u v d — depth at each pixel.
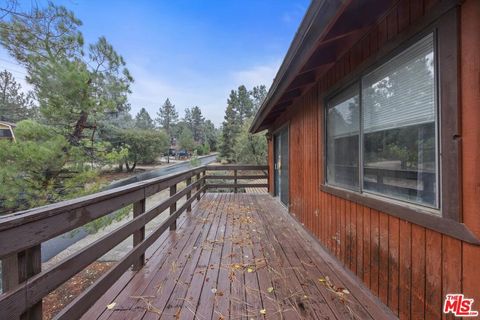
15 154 3.44
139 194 2.26
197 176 6.11
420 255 1.41
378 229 1.81
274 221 4.07
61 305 2.53
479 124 1.08
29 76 4.05
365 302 1.80
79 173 4.17
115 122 19.59
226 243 3.02
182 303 1.77
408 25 1.48
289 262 2.48
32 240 1.04
